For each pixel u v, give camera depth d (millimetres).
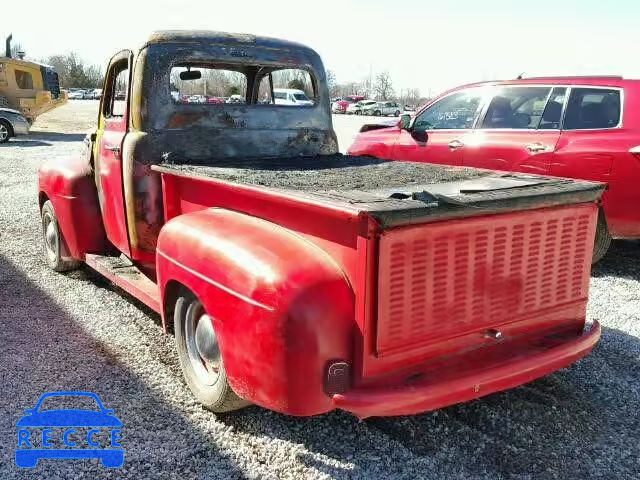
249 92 4586
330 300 2322
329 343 2320
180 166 3625
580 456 2746
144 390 3262
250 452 2740
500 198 2545
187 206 3424
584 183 3021
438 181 3123
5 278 5164
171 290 3115
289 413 2357
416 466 2652
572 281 2969
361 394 2316
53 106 21891
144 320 4273
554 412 3119
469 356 2643
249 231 2697
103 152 4238
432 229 2393
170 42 3861
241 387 2504
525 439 2873
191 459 2678
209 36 4023
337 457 2711
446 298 2500
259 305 2361
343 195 2520
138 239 3789
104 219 4441
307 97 4531
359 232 2277
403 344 2412
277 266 2387
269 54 4273
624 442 2863
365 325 2326
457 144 6125
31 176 11422
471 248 2531
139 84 3758
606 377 3518
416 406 2359
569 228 2885
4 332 4012
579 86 5441
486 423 3006
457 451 2770
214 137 4023
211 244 2701
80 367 3520
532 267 2775
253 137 4203
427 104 6680
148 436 2842
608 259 6145
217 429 2906
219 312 2559
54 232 5148
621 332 4191
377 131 7293
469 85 6301
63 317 4305
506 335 2762
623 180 5031
